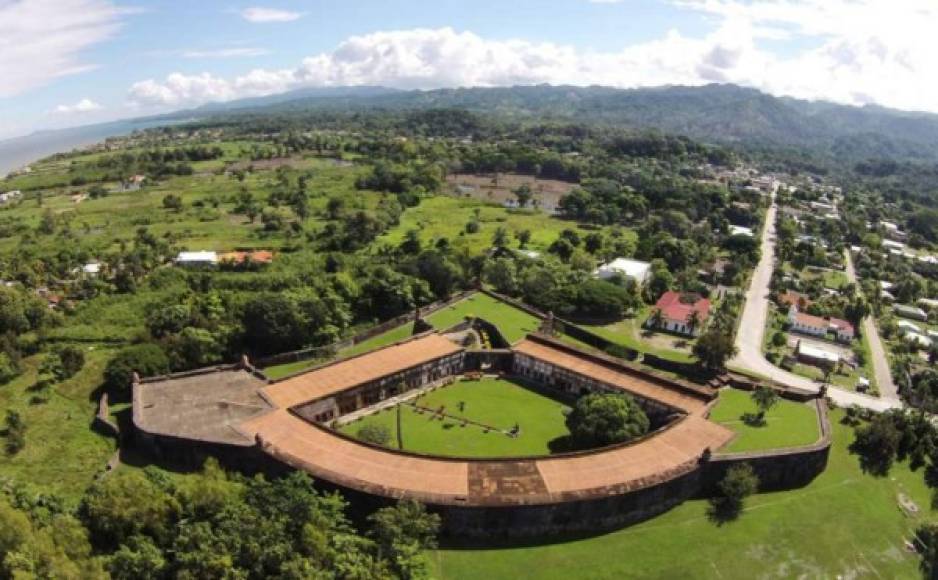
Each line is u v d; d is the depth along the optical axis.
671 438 112.69
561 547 92.81
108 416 123.31
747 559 94.44
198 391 124.25
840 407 143.50
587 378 138.50
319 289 177.50
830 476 116.50
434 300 190.25
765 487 111.06
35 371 144.12
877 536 103.25
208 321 156.62
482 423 127.69
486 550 91.19
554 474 99.50
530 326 171.62
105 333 164.25
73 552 75.19
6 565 67.69
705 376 152.75
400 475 97.31
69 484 103.94
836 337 198.88
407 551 79.00
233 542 75.44
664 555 93.12
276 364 145.62
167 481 91.44
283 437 106.81
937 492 111.19
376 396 134.62
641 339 179.38
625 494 96.31
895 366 179.25
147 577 73.31
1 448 113.12
